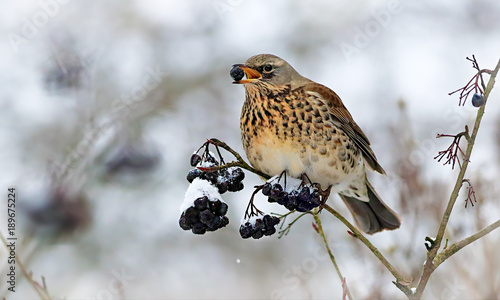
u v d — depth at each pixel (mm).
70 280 12531
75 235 11945
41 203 11484
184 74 16406
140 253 13547
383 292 9242
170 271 13562
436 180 10445
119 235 13523
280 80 9016
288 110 8922
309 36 17031
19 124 13961
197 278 13523
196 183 7004
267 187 7453
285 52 16953
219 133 15992
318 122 8961
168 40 16766
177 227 14000
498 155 10438
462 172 6086
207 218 6867
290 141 8930
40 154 13531
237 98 16672
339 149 9141
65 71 14031
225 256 13852
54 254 12445
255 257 13773
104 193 13461
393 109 14688
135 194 13805
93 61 14391
